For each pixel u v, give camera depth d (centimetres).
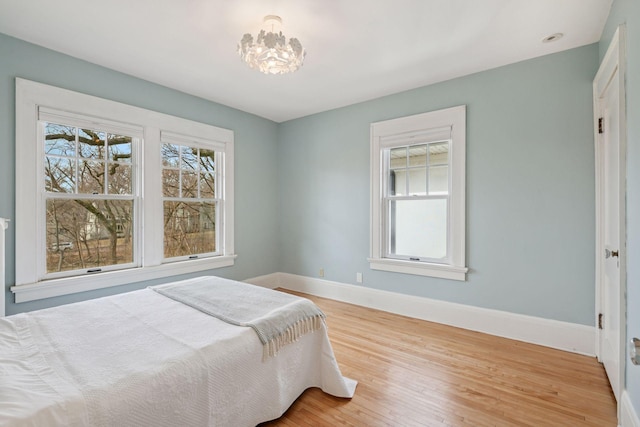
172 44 237
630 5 153
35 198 238
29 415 93
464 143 290
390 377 210
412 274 326
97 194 274
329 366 191
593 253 236
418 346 256
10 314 227
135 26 213
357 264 368
